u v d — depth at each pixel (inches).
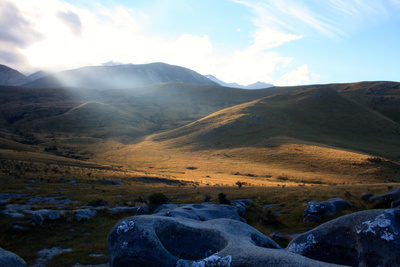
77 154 4183.1
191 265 240.4
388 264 230.7
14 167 1984.5
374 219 261.4
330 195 974.4
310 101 6299.2
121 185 1658.5
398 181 2144.4
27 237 571.2
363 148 4042.8
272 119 5201.8
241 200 984.9
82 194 1203.2
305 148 3511.3
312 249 296.7
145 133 6560.0
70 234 610.5
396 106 7165.4
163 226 288.4
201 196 1125.7
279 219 788.0
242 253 234.7
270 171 2719.0
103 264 437.1
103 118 7342.5
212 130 4800.7
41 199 1034.7
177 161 3518.7
